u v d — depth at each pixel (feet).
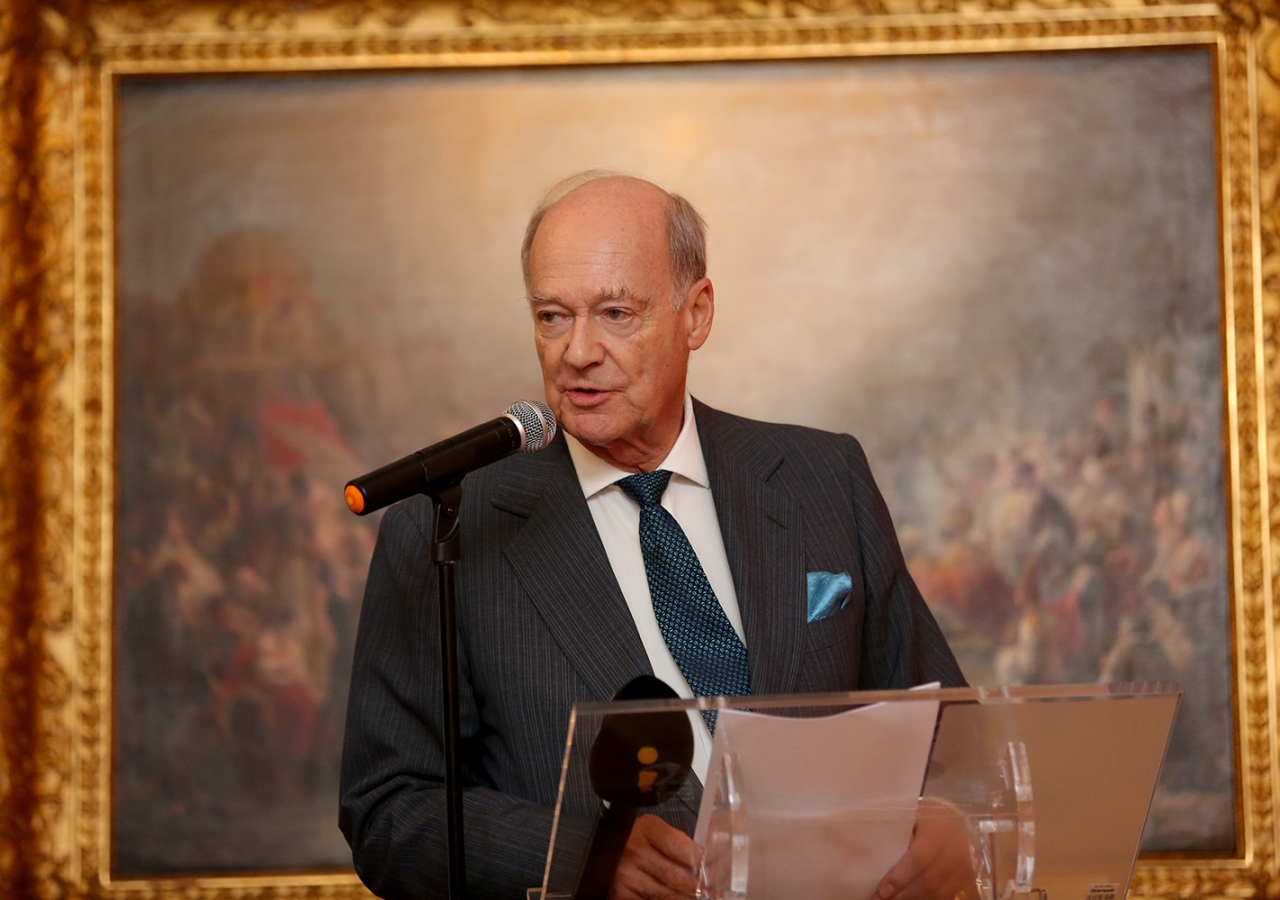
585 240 8.35
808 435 10.08
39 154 17.04
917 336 16.98
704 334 9.36
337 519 17.01
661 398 8.66
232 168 17.22
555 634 8.66
